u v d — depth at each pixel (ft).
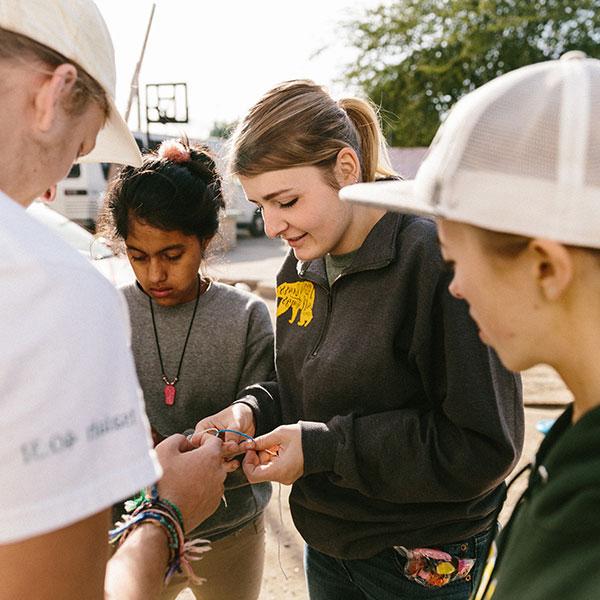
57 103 2.76
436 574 4.67
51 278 2.24
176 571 3.44
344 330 4.56
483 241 2.39
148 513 3.38
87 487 2.27
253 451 4.50
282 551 9.36
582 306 2.24
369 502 4.72
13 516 2.14
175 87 24.93
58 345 2.21
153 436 5.67
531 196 2.22
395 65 55.06
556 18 50.80
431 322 4.21
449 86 53.78
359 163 4.49
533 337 2.39
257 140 4.26
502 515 8.87
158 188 5.11
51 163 2.85
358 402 4.62
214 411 5.76
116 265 7.63
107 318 2.41
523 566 2.38
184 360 5.63
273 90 4.43
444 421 4.37
